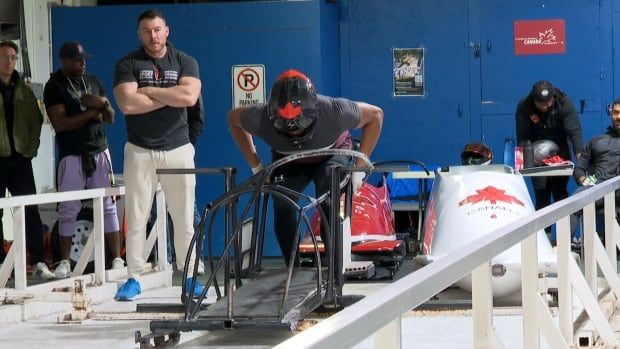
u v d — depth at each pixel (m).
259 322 5.57
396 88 13.06
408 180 12.25
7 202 7.60
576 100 12.79
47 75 12.23
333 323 2.51
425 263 7.14
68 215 9.15
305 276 6.67
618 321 6.91
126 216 8.26
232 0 13.37
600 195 6.71
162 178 8.15
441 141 13.02
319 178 6.82
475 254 3.64
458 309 7.16
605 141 10.72
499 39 12.86
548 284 7.21
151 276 9.12
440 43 12.97
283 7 11.99
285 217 6.84
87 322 7.29
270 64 12.04
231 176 6.64
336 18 13.02
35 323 7.32
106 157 9.46
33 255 9.40
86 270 9.80
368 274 7.77
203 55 12.12
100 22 12.25
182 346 6.13
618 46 12.68
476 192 7.54
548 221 5.05
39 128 9.55
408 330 6.59
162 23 7.98
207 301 7.91
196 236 6.05
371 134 7.00
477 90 12.93
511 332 6.45
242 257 6.89
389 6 13.02
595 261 6.76
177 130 8.13
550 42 12.79
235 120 6.89
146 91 7.89
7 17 9.70
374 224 8.82
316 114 6.55
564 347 4.84
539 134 11.02
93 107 9.23
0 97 9.29
